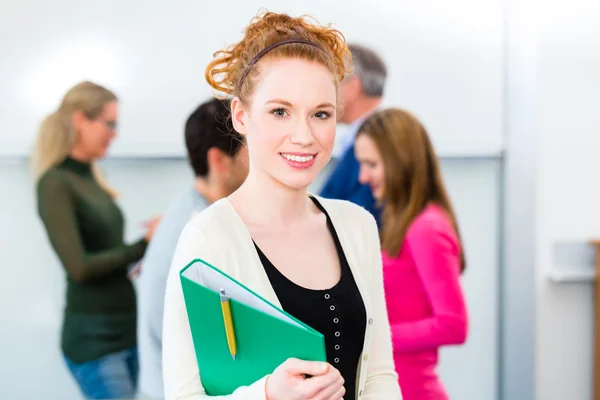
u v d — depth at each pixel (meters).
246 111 1.09
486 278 2.86
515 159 2.82
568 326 2.93
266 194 1.11
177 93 2.65
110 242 2.61
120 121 2.62
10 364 2.60
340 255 1.16
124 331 2.63
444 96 2.76
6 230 2.58
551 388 2.94
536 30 2.81
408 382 2.37
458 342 2.38
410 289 2.41
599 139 2.88
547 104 2.84
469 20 2.76
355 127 2.64
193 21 2.65
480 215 2.83
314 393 0.90
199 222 1.07
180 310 1.04
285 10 2.70
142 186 2.63
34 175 2.58
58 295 2.61
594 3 2.81
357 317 1.11
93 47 2.62
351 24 2.72
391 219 2.50
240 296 0.96
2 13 2.57
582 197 2.89
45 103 2.59
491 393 2.89
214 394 1.03
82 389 2.62
